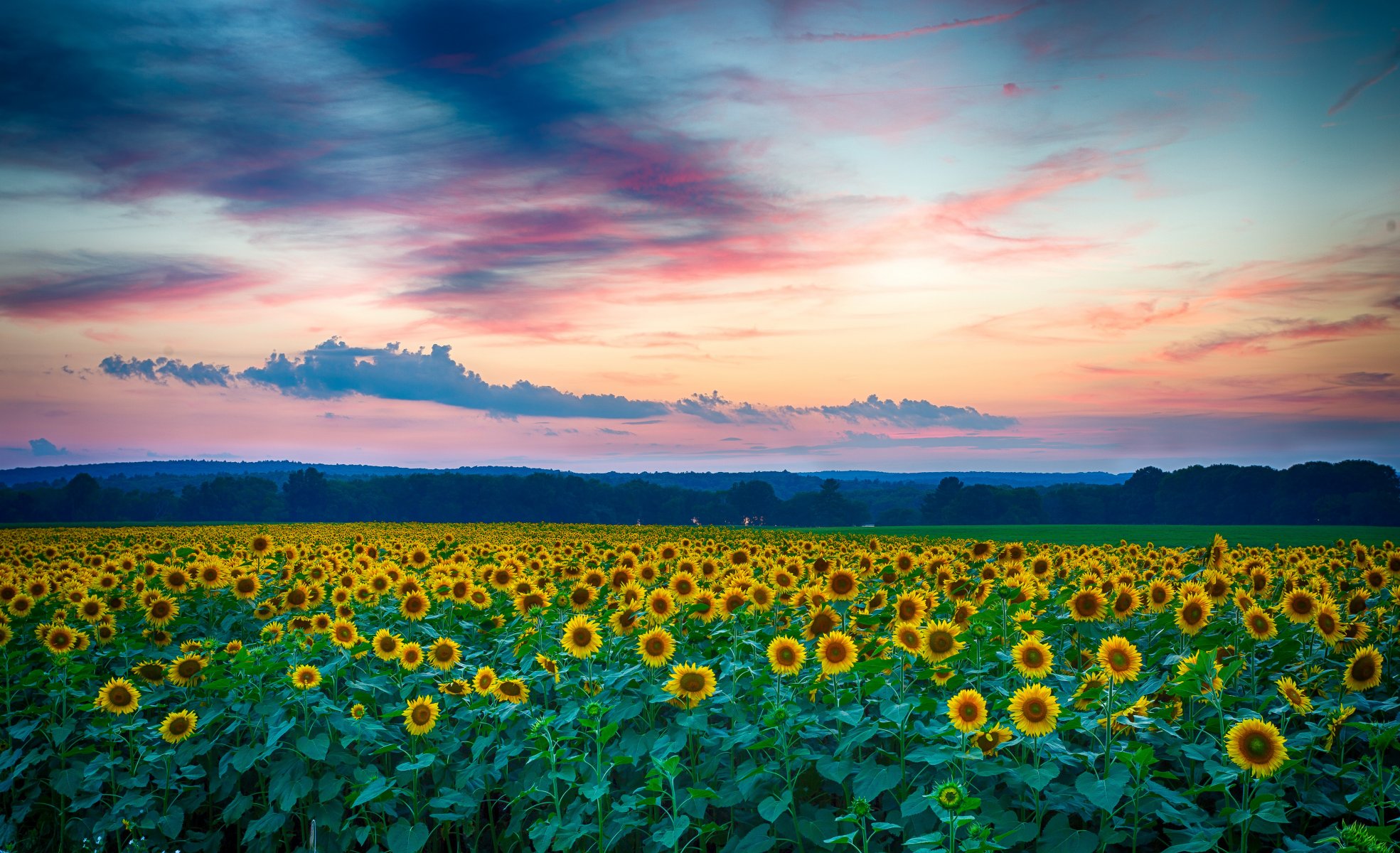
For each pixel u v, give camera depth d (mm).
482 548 18141
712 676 7613
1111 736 6688
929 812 6711
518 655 9844
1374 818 6270
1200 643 8109
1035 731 6164
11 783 8477
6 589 12211
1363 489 129625
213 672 8867
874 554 13375
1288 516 131875
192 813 9125
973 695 6535
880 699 7934
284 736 8586
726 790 7371
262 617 12008
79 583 12906
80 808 8242
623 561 13312
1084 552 16359
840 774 6867
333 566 14742
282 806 7727
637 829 7781
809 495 163000
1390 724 6980
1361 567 13672
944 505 157375
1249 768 5750
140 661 10547
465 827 8453
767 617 10570
